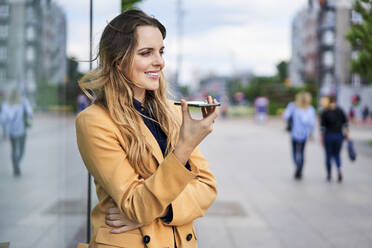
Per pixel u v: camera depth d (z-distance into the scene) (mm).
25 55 3184
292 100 46375
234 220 4938
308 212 5316
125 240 1332
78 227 3523
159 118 1492
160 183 1228
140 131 1380
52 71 3596
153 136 1423
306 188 6922
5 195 2891
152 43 1365
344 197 6215
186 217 1360
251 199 6086
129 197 1271
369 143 14211
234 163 10008
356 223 4801
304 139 7816
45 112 3510
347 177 8000
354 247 3973
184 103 1227
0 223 2781
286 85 46500
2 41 3037
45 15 3406
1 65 3018
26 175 3133
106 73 1395
